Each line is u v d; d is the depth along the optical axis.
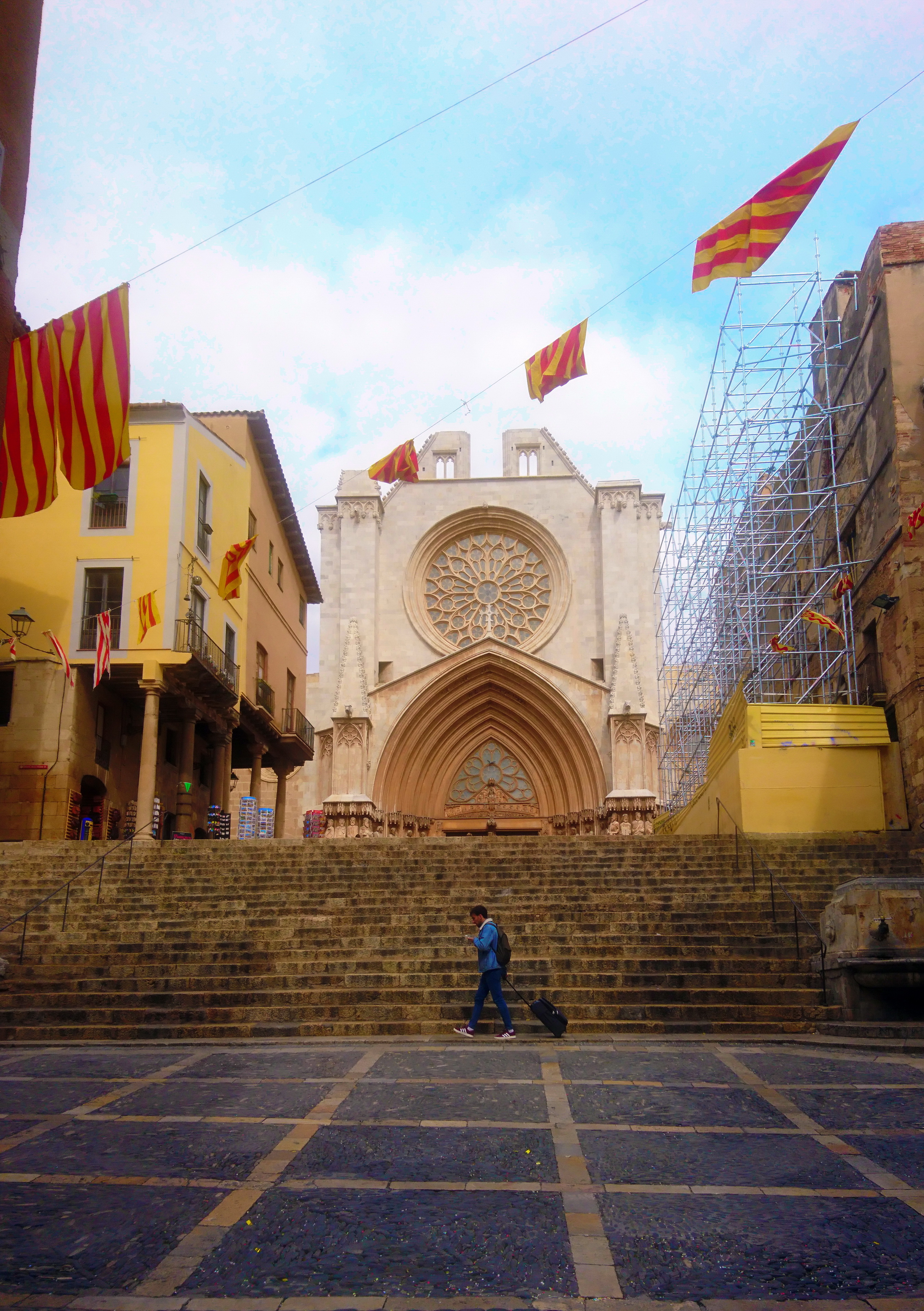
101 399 13.16
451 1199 6.20
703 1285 4.98
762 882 17.23
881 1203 6.05
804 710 23.02
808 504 30.50
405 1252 5.41
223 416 34.38
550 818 38.59
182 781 27.66
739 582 32.88
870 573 24.62
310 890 17.86
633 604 40.69
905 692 22.19
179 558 27.78
